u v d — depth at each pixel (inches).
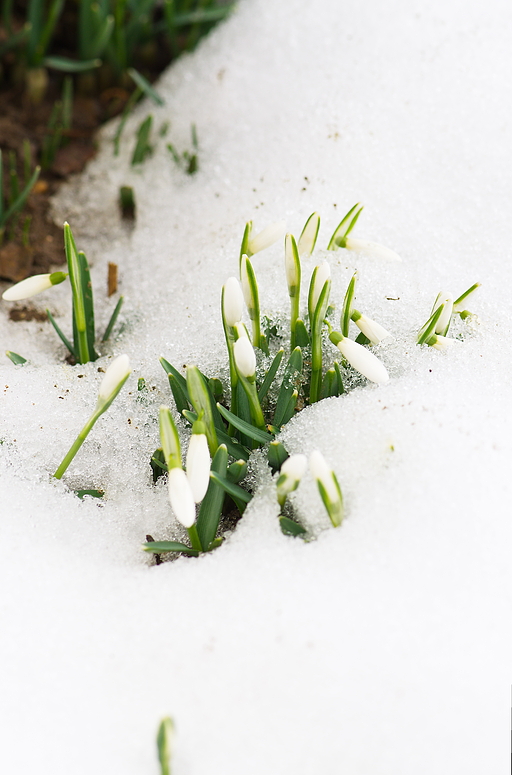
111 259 29.9
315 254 26.9
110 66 32.4
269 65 30.9
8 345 28.4
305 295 26.5
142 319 28.2
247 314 26.5
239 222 28.5
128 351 27.1
